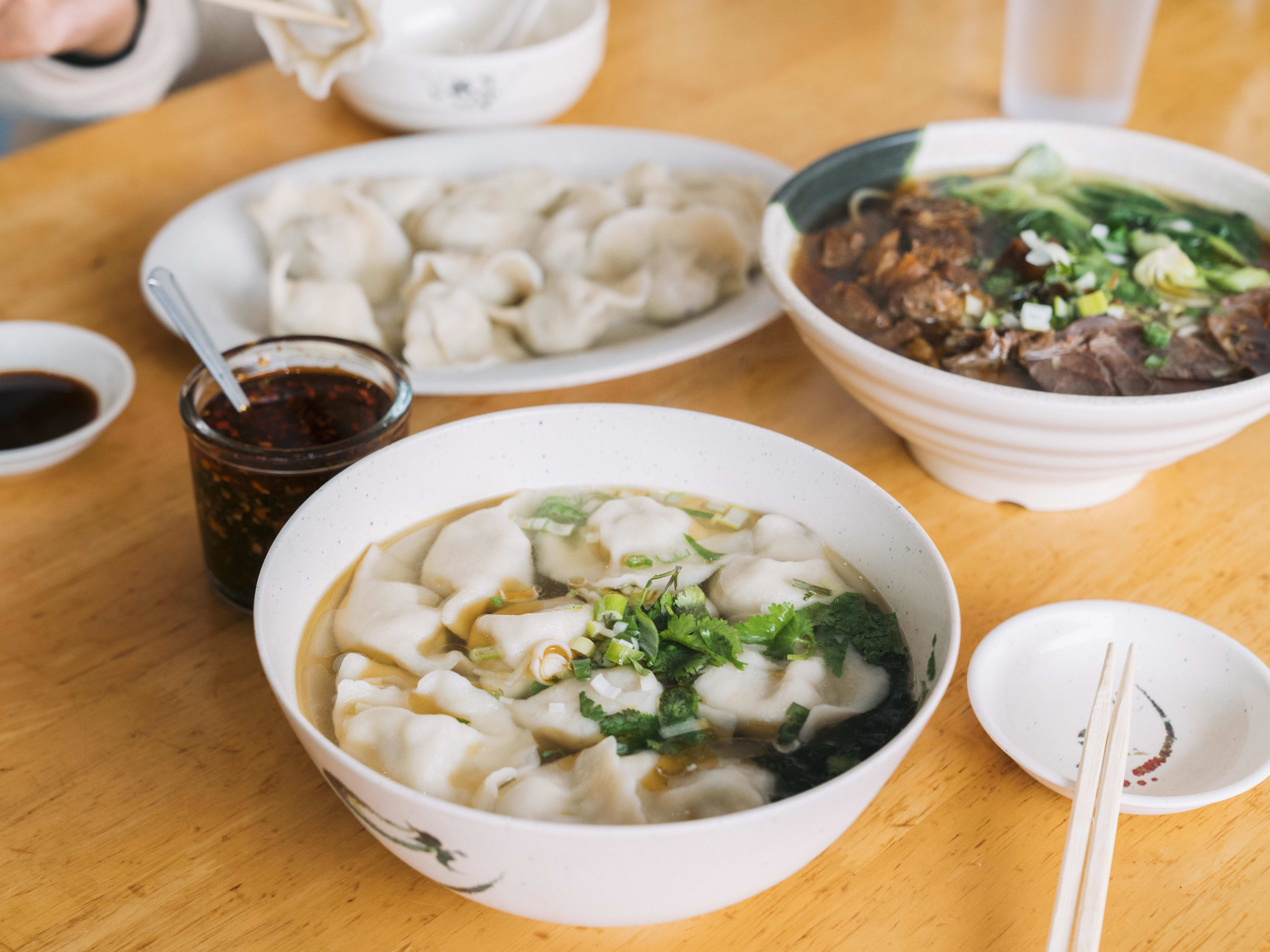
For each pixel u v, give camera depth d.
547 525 0.45
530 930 0.38
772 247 0.53
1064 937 0.34
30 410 0.55
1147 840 0.40
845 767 0.36
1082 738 0.42
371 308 0.65
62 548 0.50
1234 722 0.42
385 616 0.41
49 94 0.86
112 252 0.68
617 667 0.40
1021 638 0.44
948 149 0.63
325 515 0.41
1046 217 0.58
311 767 0.43
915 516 0.52
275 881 0.39
